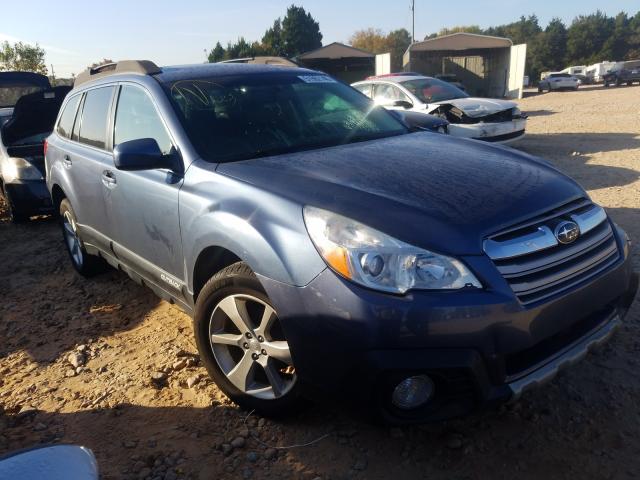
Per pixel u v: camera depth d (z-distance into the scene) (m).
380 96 11.34
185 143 3.26
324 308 2.34
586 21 80.81
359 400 2.30
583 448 2.61
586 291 2.51
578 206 2.71
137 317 4.38
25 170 7.32
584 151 10.42
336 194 2.56
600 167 8.74
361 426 2.84
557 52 80.31
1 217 8.39
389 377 2.22
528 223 2.44
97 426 3.00
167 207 3.24
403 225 2.32
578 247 2.55
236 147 3.29
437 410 2.32
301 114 3.74
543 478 2.45
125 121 3.90
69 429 3.00
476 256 2.27
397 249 2.26
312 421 2.90
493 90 34.16
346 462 2.61
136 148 3.12
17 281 5.49
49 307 4.73
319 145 3.44
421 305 2.19
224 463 2.66
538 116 18.70
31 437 2.95
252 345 2.81
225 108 3.56
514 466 2.53
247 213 2.69
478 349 2.22
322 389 2.43
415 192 2.56
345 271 2.30
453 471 2.52
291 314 2.45
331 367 2.36
